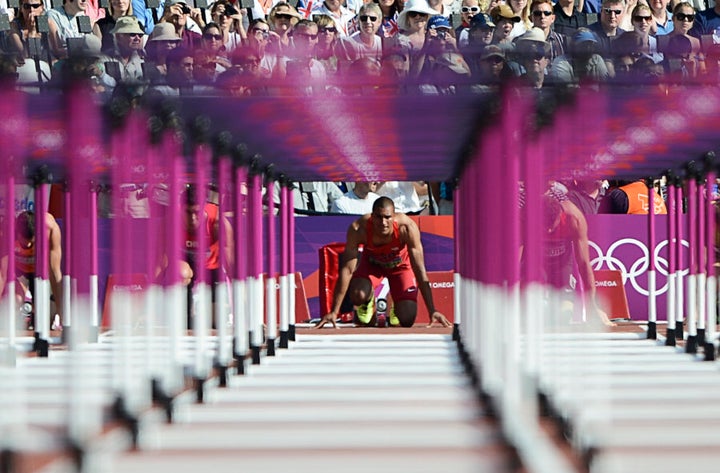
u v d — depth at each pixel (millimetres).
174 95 19531
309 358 31047
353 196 44031
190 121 21922
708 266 30438
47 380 26281
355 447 18141
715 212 37656
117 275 19250
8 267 28469
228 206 36500
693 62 18734
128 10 44688
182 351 30234
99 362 28531
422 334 36562
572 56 19328
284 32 44156
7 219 27219
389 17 46938
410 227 36938
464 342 30328
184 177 30531
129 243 19250
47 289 31219
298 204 43906
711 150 28344
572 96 19438
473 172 26703
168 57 19188
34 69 18156
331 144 26406
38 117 19781
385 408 22250
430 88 19578
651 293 35594
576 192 40250
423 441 18578
